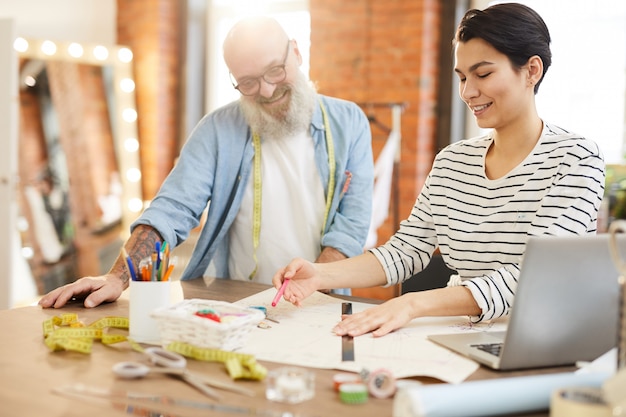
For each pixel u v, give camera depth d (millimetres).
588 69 3838
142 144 5109
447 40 4207
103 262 4855
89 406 1035
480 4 4188
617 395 830
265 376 1153
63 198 4684
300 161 2104
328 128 2111
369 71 4320
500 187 1645
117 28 5195
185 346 1263
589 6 3816
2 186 4129
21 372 1173
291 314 1578
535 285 1157
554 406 869
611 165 3484
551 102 3963
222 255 2188
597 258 1182
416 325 1491
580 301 1192
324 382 1149
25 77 4543
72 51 4754
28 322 1490
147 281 1376
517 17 1516
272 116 2057
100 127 4875
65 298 1625
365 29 4312
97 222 4832
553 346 1204
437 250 2482
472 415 945
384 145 4285
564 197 1519
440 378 1156
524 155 1625
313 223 2115
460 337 1377
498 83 1538
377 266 1770
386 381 1102
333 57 4434
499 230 1637
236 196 2090
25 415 1000
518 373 1200
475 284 1475
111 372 1181
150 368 1173
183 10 5090
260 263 2139
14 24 4090
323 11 4449
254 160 2104
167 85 5090
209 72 5211
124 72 4992
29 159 4547
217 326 1244
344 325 1428
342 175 2100
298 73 2059
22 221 4492
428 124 4227
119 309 1620
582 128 3873
